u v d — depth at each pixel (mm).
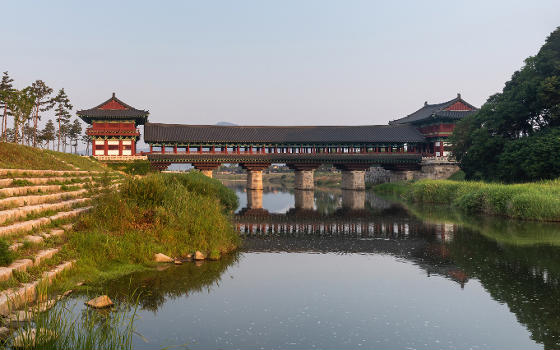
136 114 77500
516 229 29188
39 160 30953
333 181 123562
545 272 17047
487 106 67375
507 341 10266
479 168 66188
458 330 10992
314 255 21203
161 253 17781
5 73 90062
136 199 20906
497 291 14430
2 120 86938
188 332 10492
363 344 10031
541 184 41094
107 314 11172
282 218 39062
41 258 13141
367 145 90938
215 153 83625
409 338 10453
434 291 14539
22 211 15773
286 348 9711
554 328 11078
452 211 42875
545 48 60312
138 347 9375
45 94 103188
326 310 12516
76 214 19125
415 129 94938
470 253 21234
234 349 9555
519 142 54562
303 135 89500
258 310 12375
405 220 36281
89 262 15086
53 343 7781
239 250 22281
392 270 17797
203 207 23000
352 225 33688
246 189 97812
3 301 9711
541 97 54812
